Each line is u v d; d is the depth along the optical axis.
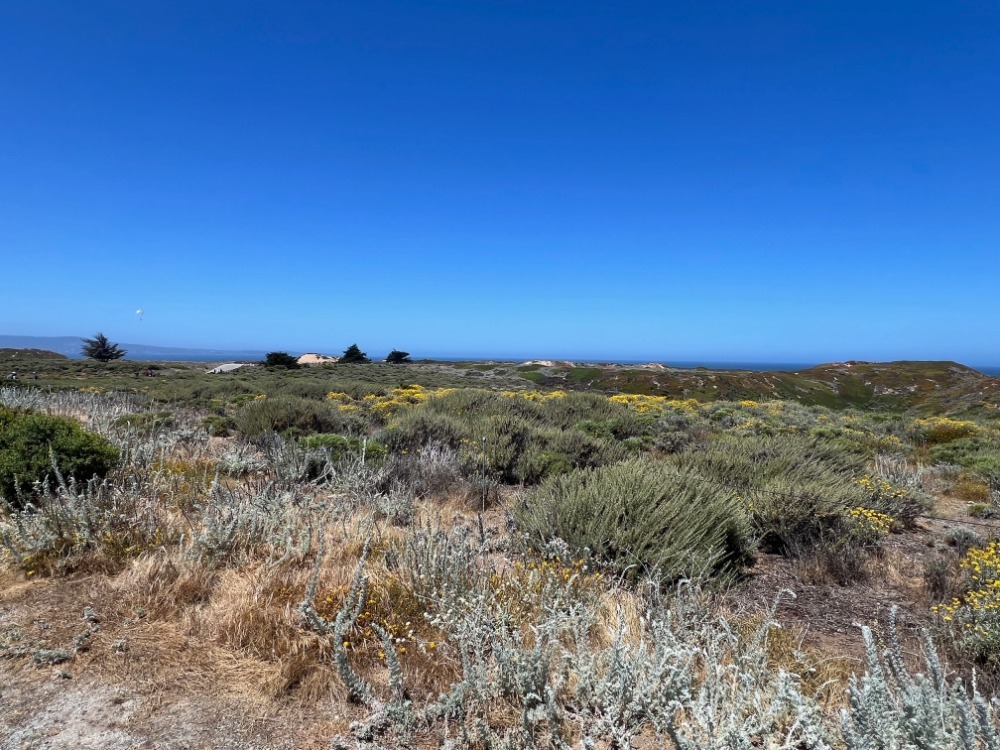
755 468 7.48
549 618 3.01
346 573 3.85
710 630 3.08
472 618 3.00
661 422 14.05
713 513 4.98
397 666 2.57
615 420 12.89
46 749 2.29
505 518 5.94
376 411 15.13
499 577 3.81
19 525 3.99
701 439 12.05
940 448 12.02
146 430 8.58
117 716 2.50
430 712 2.53
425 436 9.68
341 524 4.84
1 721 2.43
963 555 5.07
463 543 3.91
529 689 2.57
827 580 4.62
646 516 4.77
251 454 7.93
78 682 2.71
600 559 4.42
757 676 2.66
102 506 4.62
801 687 2.66
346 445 7.91
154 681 2.74
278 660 2.89
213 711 2.56
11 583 3.63
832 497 5.76
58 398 12.80
